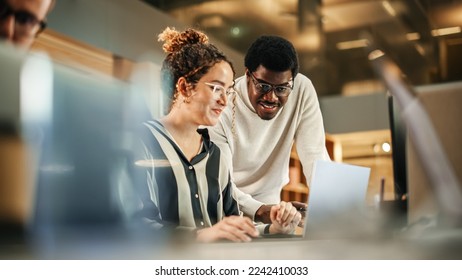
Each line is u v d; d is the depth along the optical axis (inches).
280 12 100.3
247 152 62.4
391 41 104.5
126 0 85.7
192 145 46.6
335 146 64.4
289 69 57.7
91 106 23.1
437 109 32.0
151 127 43.6
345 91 87.4
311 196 36.5
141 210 33.6
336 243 28.5
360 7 104.1
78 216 23.7
